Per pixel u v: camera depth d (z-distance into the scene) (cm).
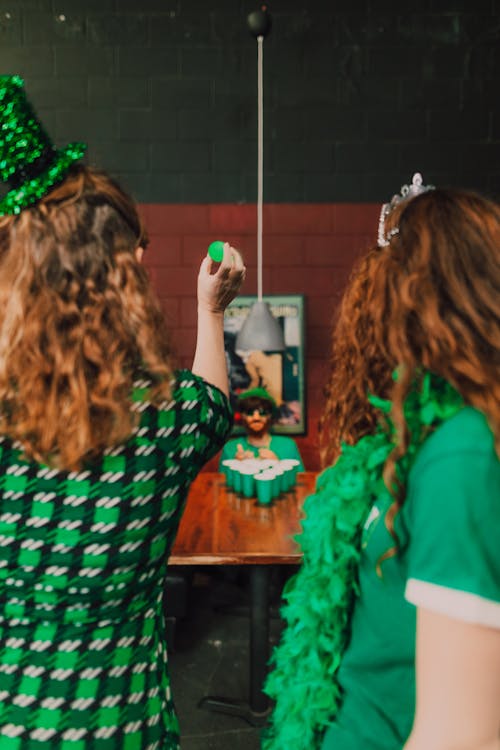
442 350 69
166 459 85
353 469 90
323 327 413
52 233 80
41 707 82
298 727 88
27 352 77
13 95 80
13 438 78
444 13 393
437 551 62
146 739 87
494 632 59
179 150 402
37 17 389
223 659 303
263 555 227
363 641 81
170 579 294
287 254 410
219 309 108
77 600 83
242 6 392
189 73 396
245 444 358
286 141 403
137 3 390
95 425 79
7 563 82
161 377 84
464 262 72
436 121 401
